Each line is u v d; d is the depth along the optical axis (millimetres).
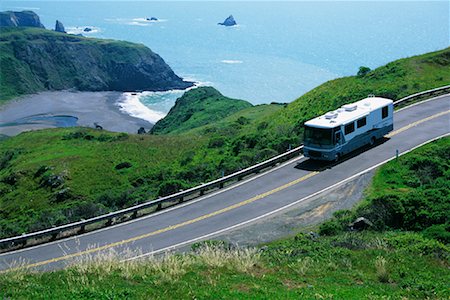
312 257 19688
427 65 63219
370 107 39812
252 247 25438
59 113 180750
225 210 32250
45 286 15133
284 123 60281
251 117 96312
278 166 38812
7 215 55875
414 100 51156
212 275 16484
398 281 17297
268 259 19219
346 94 59062
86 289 14289
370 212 26641
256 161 41750
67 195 56781
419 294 15789
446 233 23125
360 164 36719
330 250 20609
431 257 19906
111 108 191500
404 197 26875
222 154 55438
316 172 36531
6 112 183625
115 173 61719
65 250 29172
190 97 151625
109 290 14297
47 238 31641
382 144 40188
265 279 16328
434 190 28062
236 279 16078
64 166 65000
